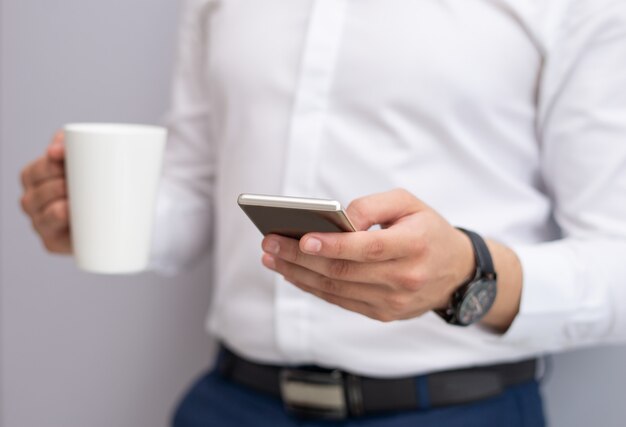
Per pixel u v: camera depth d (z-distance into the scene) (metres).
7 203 1.61
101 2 1.47
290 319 0.99
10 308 1.65
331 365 0.99
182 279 1.48
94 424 1.60
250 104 1.03
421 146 0.95
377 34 0.95
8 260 1.63
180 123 1.22
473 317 0.81
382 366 0.96
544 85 0.93
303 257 0.71
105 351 1.57
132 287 1.53
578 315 0.88
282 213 0.66
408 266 0.72
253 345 1.04
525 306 0.87
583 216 0.92
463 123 0.94
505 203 0.97
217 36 1.08
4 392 1.69
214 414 1.10
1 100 1.57
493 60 0.93
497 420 0.98
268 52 1.02
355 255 0.67
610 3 0.88
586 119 0.91
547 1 0.91
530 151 0.97
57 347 1.61
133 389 1.55
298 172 0.98
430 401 0.96
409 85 0.93
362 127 0.96
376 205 0.72
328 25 0.97
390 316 0.77
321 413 1.00
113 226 0.89
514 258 0.87
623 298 0.89
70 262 1.57
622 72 0.89
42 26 1.52
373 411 0.98
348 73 0.96
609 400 1.23
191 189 1.23
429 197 0.95
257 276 1.02
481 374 0.98
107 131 0.86
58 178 0.99
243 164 1.04
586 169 0.91
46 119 1.54
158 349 1.52
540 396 1.05
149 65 1.45
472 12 0.93
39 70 1.54
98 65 1.49
